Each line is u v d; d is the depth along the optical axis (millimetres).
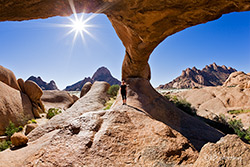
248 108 16438
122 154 3930
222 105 18594
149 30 5746
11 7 3070
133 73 12000
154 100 9602
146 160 3740
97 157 3748
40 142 5477
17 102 15523
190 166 3455
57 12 3791
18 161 4008
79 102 14586
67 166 3480
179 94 25438
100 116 5695
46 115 18125
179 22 5156
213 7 4059
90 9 4117
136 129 5141
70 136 4520
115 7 4496
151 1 4066
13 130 11836
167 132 4898
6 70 17734
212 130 7742
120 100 9094
